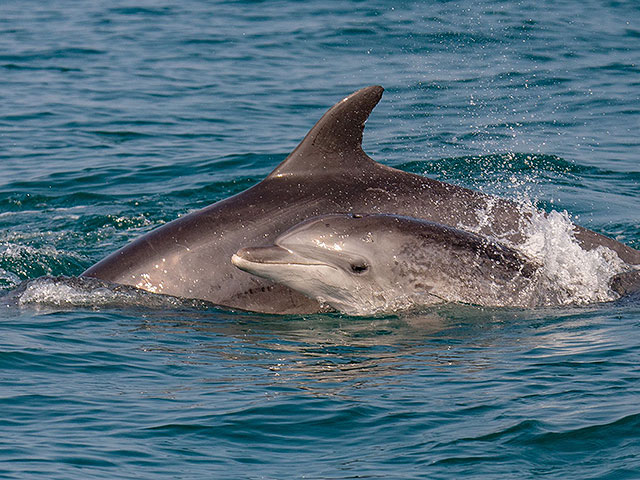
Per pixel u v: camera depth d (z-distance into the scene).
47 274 49.66
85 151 75.56
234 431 29.25
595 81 94.94
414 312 41.25
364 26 117.88
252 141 77.38
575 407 29.91
